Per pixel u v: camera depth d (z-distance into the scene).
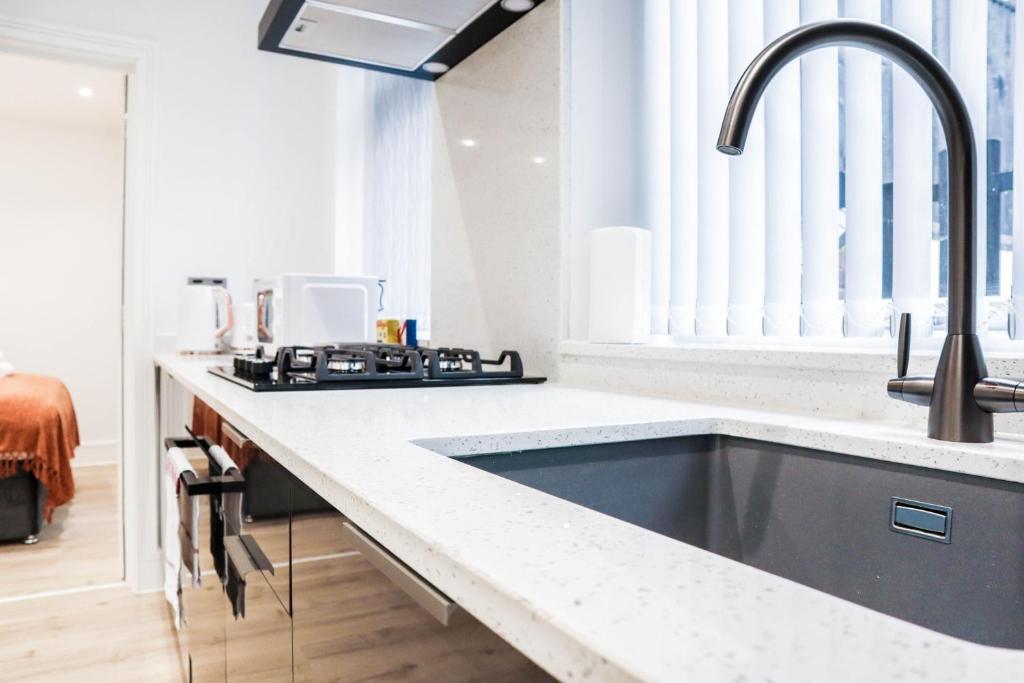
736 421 0.98
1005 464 0.70
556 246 1.63
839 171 1.24
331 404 1.17
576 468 0.90
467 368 1.81
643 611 0.33
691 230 1.53
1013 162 1.02
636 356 1.40
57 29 2.62
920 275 1.12
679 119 1.55
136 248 2.79
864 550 0.83
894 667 0.27
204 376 1.76
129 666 2.10
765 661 0.27
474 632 0.44
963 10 1.07
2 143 5.36
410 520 0.48
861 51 1.19
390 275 3.02
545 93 1.65
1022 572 0.70
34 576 2.86
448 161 2.07
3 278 5.38
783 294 1.33
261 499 0.97
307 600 0.76
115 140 5.68
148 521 2.73
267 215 3.12
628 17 1.68
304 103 3.18
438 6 1.64
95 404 5.64
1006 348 1.02
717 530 1.00
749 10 1.38
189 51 2.95
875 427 0.91
